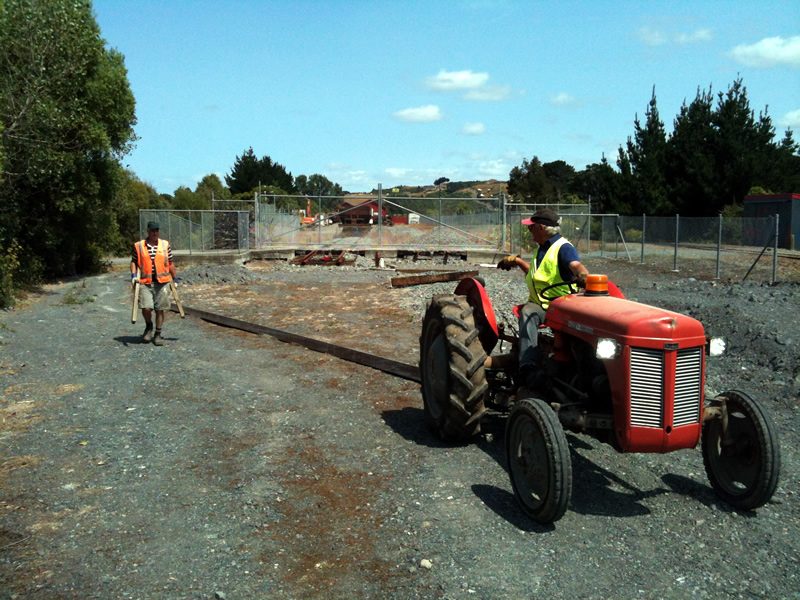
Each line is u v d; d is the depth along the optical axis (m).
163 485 4.99
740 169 36.12
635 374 4.19
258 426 6.34
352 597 3.57
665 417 4.18
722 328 10.17
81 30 17.72
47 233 20.67
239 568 3.85
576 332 4.66
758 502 4.43
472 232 31.31
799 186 39.28
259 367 8.70
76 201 20.81
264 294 16.67
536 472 4.34
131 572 3.81
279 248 28.94
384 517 4.47
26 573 3.79
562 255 5.31
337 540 4.18
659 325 4.18
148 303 10.05
